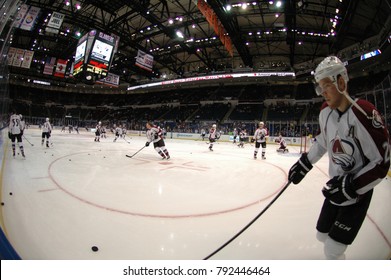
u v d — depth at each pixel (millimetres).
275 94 28109
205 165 7168
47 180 4445
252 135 22422
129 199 3527
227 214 3027
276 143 20188
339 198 1265
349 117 1271
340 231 1347
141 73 30641
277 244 2238
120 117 37625
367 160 1275
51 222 2584
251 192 4164
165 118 32594
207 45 20969
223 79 26500
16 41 24938
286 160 9219
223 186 4570
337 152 1396
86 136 20953
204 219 2844
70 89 41500
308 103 26234
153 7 16500
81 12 17797
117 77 24125
